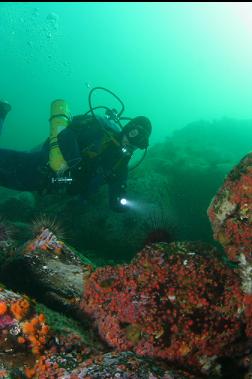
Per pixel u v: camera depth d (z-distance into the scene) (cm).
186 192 624
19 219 517
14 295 193
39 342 181
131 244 485
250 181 168
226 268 191
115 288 201
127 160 409
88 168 396
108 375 155
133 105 7100
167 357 180
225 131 1108
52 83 4488
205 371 185
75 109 4800
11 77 4166
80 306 221
